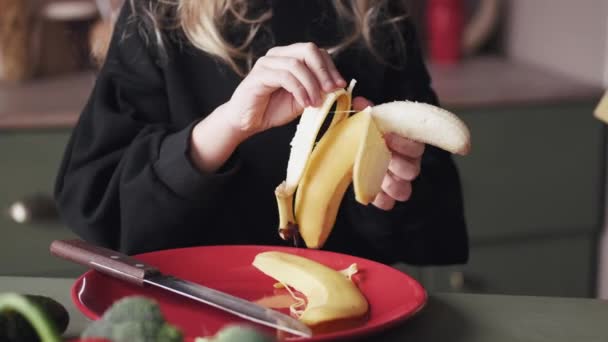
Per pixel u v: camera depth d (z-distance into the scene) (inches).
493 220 80.4
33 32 84.3
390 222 47.4
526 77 83.5
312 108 33.8
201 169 41.6
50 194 73.0
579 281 83.7
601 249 83.3
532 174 79.8
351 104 37.3
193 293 31.1
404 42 52.6
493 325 31.5
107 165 46.4
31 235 73.5
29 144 71.9
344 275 33.8
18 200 72.5
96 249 34.4
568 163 80.2
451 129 32.7
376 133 32.2
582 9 80.7
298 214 34.4
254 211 48.9
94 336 22.5
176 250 36.1
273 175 48.7
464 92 77.7
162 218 42.6
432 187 48.4
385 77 51.6
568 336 30.6
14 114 71.3
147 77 49.0
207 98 49.4
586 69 81.0
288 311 32.5
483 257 81.6
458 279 81.0
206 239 47.6
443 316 32.3
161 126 47.1
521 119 78.2
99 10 85.6
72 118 71.9
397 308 30.6
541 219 81.2
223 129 39.8
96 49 62.9
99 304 31.3
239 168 42.2
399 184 37.4
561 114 78.7
